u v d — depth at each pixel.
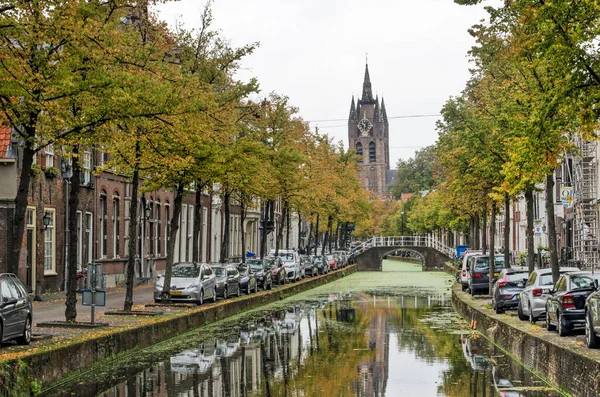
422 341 24.12
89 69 17.36
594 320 15.80
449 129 32.84
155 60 20.89
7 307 16.06
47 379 15.53
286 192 47.47
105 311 26.56
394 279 73.81
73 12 16.28
